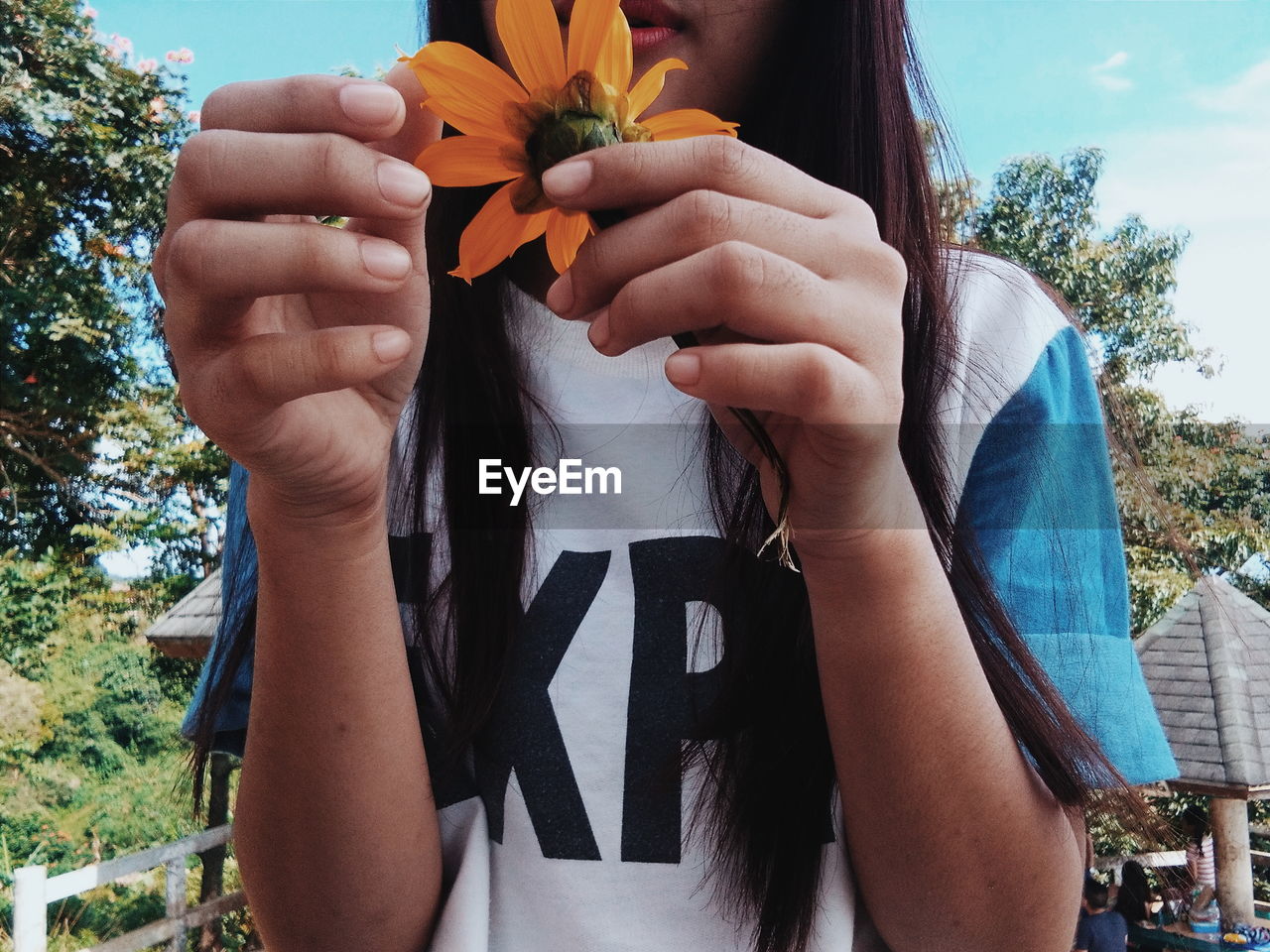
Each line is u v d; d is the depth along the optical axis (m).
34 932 1.95
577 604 0.46
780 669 0.43
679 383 0.25
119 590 5.40
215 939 3.23
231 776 3.25
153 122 5.05
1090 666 0.43
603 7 0.25
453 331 0.48
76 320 4.80
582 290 0.25
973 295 0.49
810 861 0.42
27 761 4.84
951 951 0.39
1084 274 5.82
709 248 0.24
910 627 0.34
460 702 0.46
